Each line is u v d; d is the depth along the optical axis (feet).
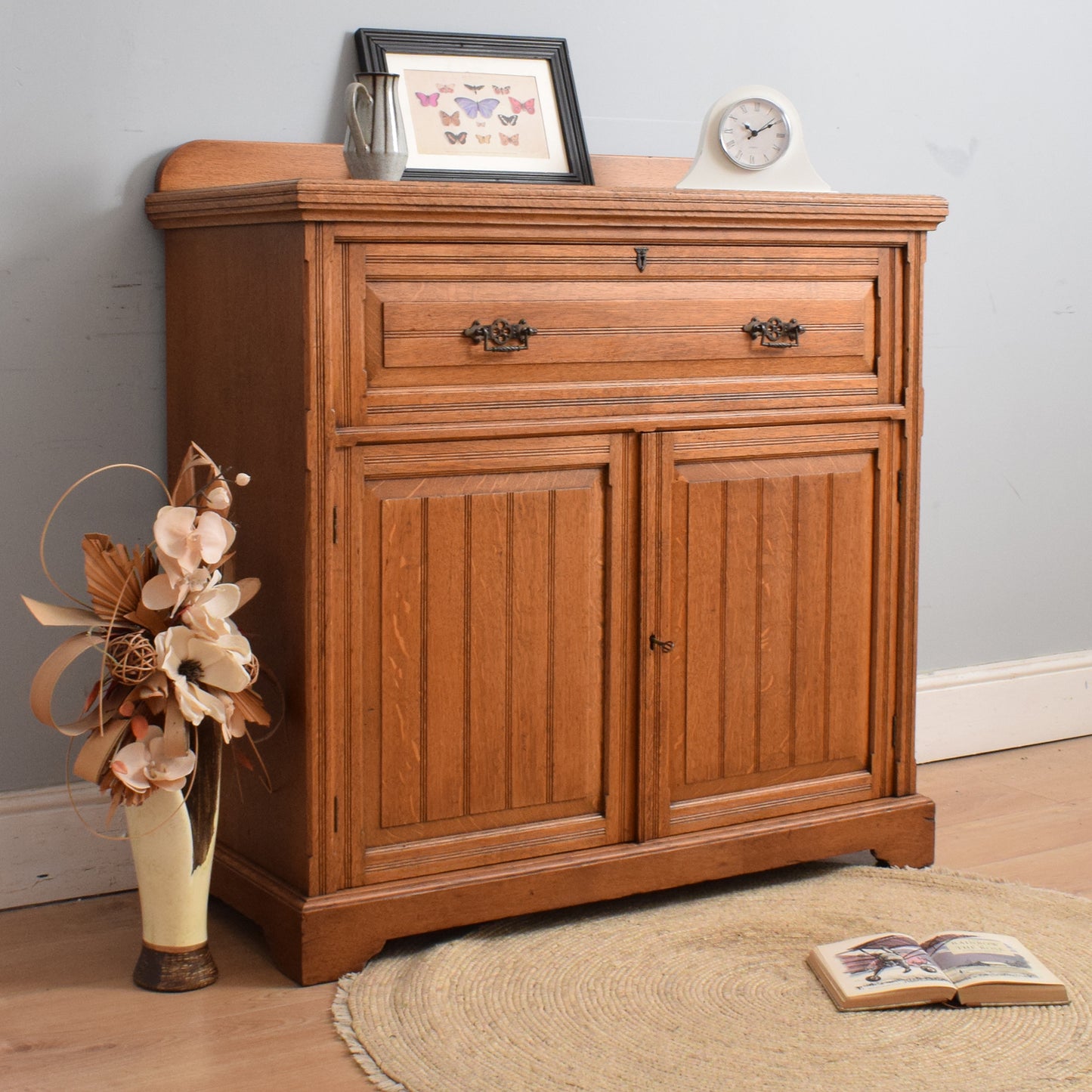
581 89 8.48
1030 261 10.11
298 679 6.48
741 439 7.34
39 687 6.24
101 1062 5.81
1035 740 10.47
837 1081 5.67
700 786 7.48
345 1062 5.84
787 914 7.30
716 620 7.39
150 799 6.26
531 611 6.93
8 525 7.25
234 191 6.49
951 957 6.59
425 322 6.48
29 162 7.10
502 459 6.75
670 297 7.06
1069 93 10.13
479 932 7.04
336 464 6.36
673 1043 5.97
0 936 7.05
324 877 6.55
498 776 6.94
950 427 9.92
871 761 7.97
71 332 7.29
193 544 6.14
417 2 7.97
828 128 9.31
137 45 7.28
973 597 10.19
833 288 7.50
